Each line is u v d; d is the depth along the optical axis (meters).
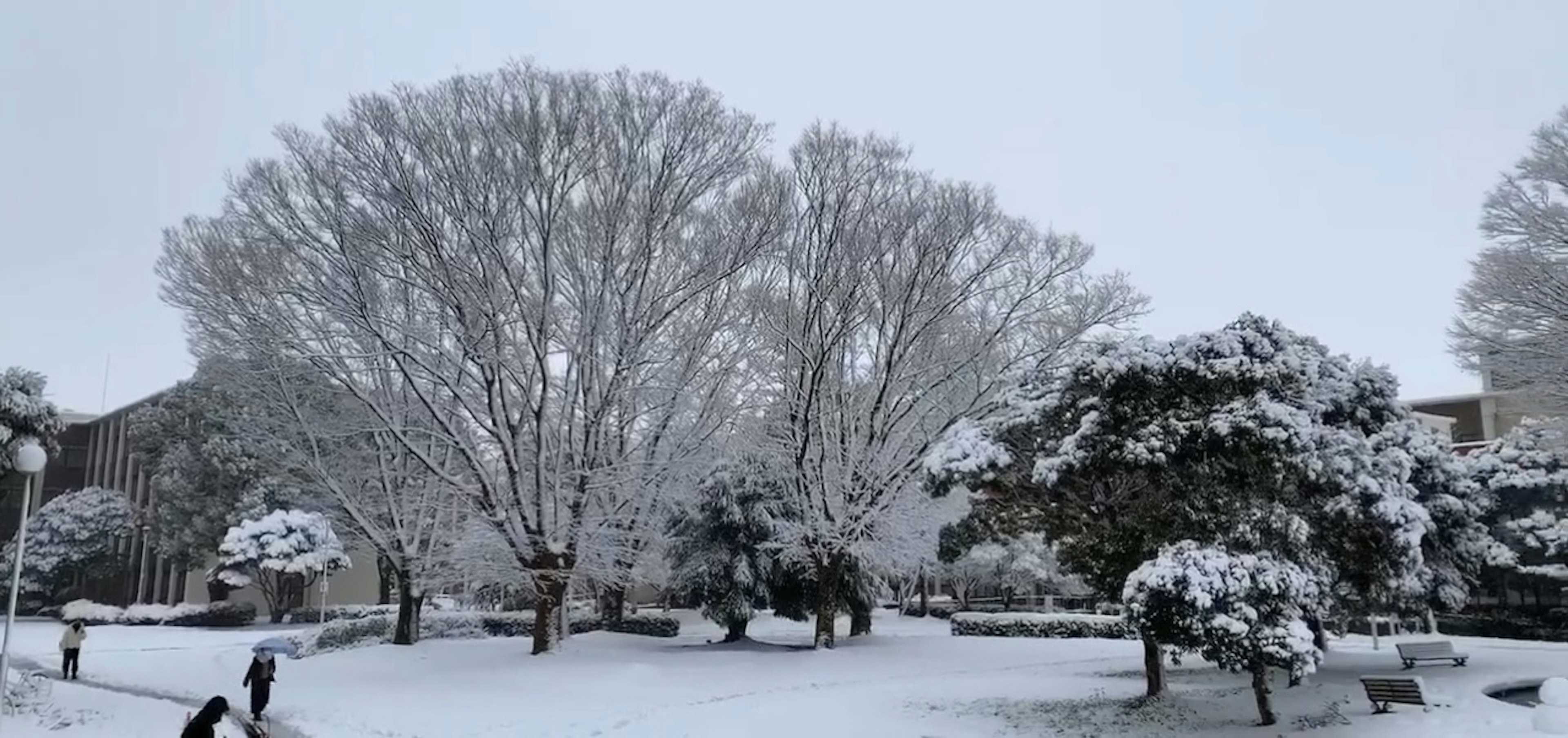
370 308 22.11
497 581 26.28
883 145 26.45
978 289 27.12
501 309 22.56
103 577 52.91
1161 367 15.71
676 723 17.14
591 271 23.56
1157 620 14.38
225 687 22.72
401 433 24.12
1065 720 16.39
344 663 25.25
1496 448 32.31
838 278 25.69
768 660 25.27
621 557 25.83
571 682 21.56
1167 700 17.30
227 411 42.34
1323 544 16.50
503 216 22.12
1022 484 17.67
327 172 21.69
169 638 37.59
